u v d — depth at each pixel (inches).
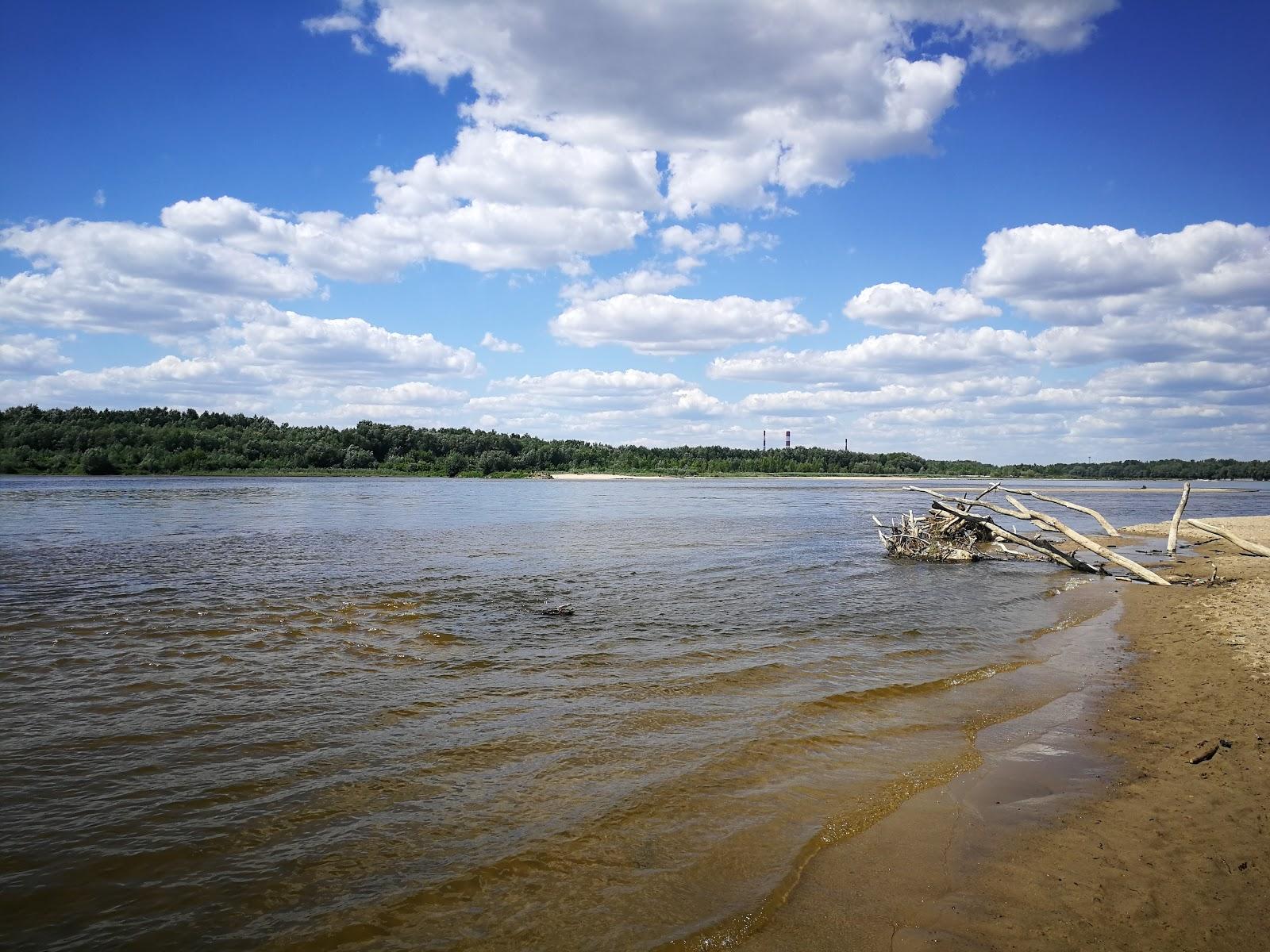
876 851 237.9
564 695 398.3
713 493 3275.1
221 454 4645.7
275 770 298.4
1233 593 719.7
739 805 270.2
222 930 198.8
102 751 316.5
